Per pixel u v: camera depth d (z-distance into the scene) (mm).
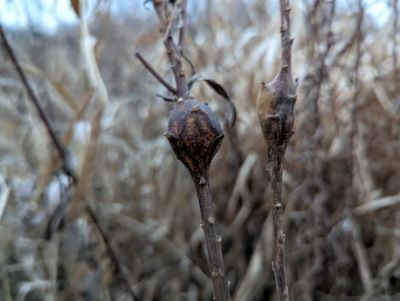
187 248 375
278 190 128
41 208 353
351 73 323
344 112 362
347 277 342
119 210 380
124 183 402
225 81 379
